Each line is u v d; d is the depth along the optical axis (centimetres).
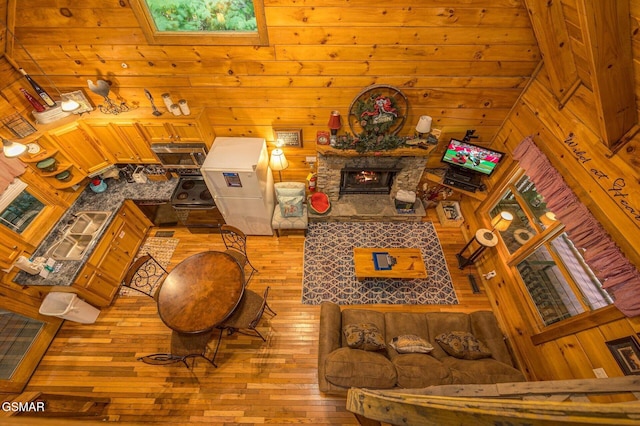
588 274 316
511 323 381
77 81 378
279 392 350
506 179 411
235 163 399
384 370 269
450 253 488
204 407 339
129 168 470
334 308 358
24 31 325
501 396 132
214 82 385
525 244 370
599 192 270
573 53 288
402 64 366
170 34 333
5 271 339
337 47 349
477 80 383
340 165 474
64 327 403
